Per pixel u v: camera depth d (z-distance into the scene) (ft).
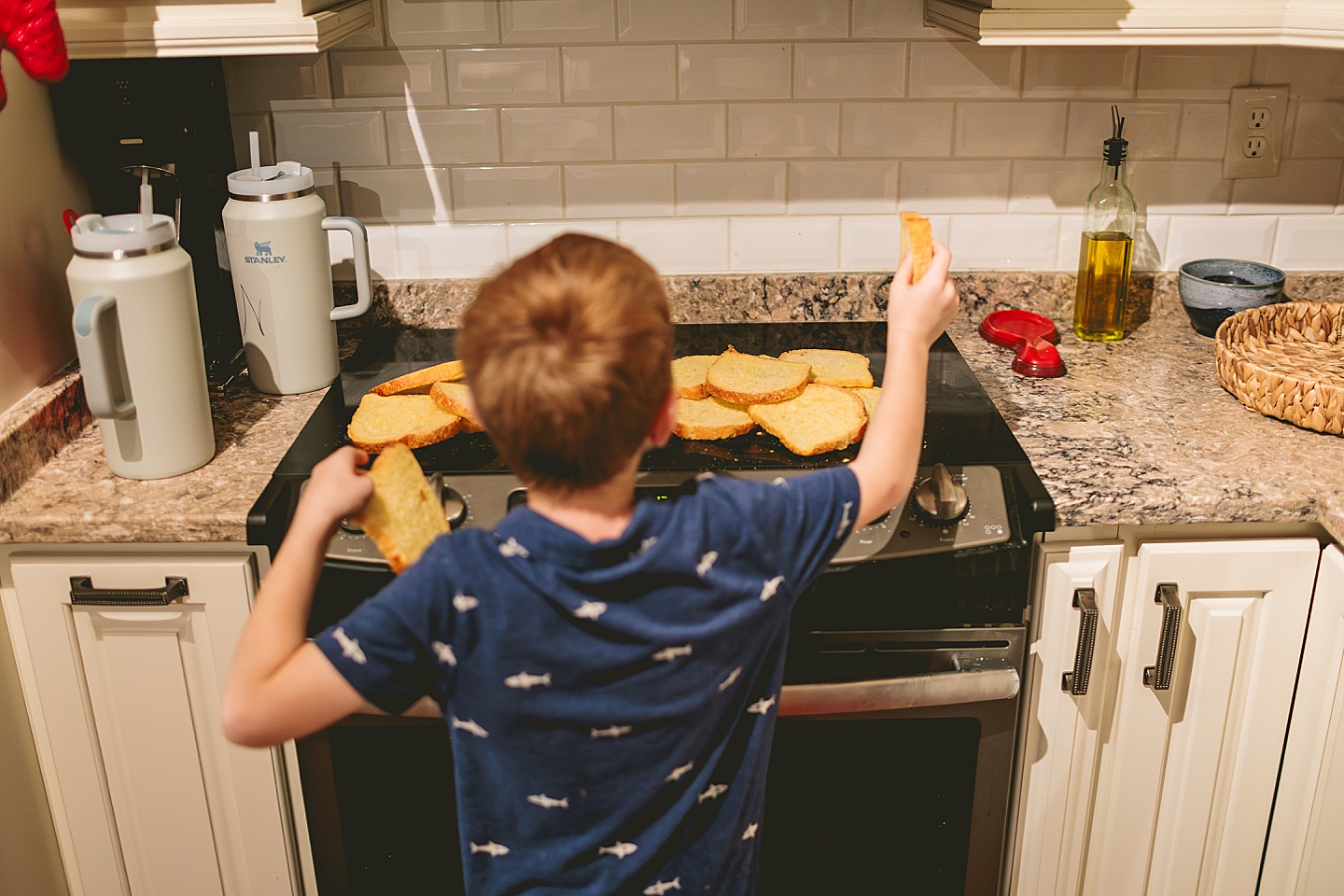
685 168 5.79
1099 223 5.62
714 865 3.12
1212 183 5.86
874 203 5.89
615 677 2.73
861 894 4.84
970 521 4.21
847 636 4.29
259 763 4.51
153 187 5.11
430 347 5.69
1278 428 4.73
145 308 4.17
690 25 5.51
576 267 2.66
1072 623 4.42
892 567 4.18
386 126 5.67
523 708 2.75
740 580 2.81
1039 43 4.73
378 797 4.57
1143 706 4.57
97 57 4.44
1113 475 4.34
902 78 5.64
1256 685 4.55
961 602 4.27
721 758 3.11
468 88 5.61
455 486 4.28
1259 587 4.39
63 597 4.28
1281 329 5.44
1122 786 4.71
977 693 4.26
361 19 5.14
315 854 4.68
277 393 5.11
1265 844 4.83
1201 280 5.58
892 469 3.18
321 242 5.02
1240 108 5.70
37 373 4.77
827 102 5.67
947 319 3.41
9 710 4.46
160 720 4.48
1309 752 4.52
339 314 5.18
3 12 4.07
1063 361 5.43
